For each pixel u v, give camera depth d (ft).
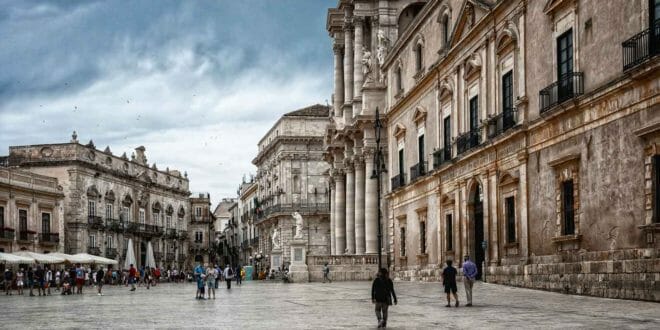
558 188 83.51
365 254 164.66
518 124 92.73
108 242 277.44
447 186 125.49
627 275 69.00
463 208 117.08
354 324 56.54
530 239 91.35
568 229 82.02
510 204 99.14
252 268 258.98
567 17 82.07
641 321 50.70
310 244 289.12
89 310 84.43
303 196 290.97
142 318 69.00
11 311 85.76
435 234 132.26
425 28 140.56
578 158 78.95
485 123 105.40
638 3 68.13
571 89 79.97
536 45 90.27
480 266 112.78
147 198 315.99
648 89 66.03
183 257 354.95
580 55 78.89
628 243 69.10
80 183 257.34
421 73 142.41
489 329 48.88
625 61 69.72
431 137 135.64
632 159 68.64
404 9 184.44
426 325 53.36
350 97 196.03
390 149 165.99
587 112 77.05
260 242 337.52
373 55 183.32
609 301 67.56
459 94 119.85
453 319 57.11
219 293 125.80
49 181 232.73
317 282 161.17
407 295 90.99
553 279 84.12
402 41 154.51
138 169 307.99
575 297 74.38
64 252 239.50
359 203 181.37
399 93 159.33
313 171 292.81
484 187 107.34
